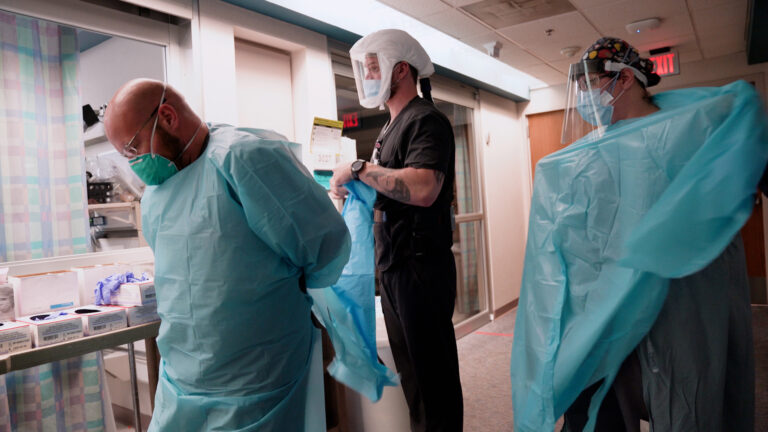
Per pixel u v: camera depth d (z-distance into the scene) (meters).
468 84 4.36
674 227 1.06
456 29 3.37
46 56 1.90
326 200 1.17
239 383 1.08
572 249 1.25
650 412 1.17
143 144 1.04
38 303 1.61
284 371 1.13
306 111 2.69
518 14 3.14
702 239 1.04
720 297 1.14
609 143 1.22
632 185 1.17
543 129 5.34
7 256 1.79
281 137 1.24
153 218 1.13
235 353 1.07
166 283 1.10
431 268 1.59
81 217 1.97
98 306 1.69
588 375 1.21
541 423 1.25
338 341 1.53
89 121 2.00
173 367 1.13
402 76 1.67
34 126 1.86
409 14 3.05
